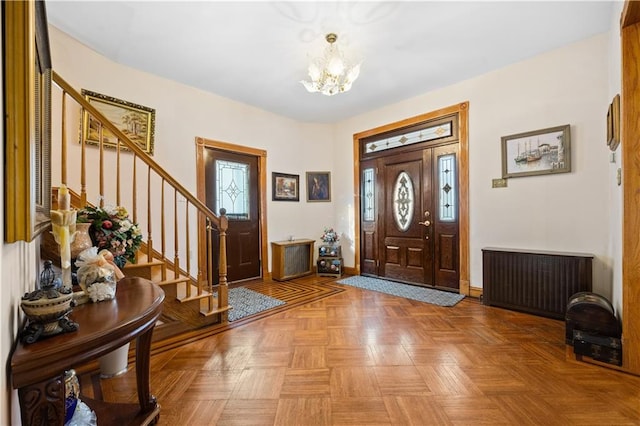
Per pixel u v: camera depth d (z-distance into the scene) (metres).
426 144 3.92
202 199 3.70
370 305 3.17
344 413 1.46
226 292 2.71
